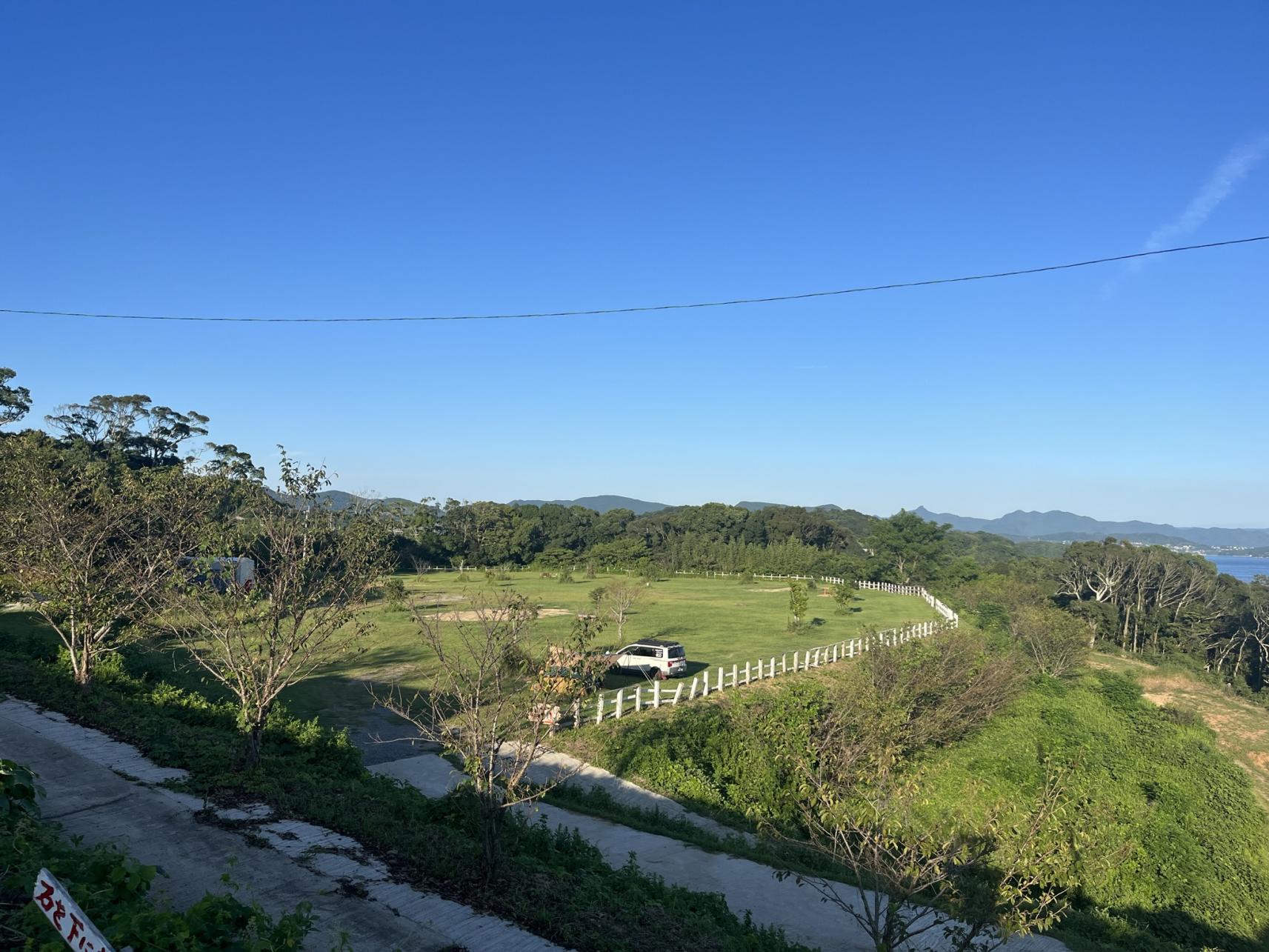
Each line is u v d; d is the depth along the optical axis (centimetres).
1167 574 8450
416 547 7994
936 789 1780
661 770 1880
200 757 1286
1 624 2994
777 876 1038
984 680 2741
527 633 1144
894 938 952
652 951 829
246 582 1334
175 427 7462
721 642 3741
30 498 1731
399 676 2627
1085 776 2297
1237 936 1780
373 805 1192
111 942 512
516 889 917
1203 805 2488
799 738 2011
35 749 1245
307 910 640
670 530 11875
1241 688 7206
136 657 2212
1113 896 1742
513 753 1844
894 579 8650
